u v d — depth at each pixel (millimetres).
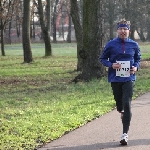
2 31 41594
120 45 7188
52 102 11648
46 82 17578
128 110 7102
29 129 8133
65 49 55562
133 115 9672
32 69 24516
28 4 29453
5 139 7340
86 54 17000
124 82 7172
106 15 72312
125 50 7164
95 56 17000
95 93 13297
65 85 15883
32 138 7449
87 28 17016
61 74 21062
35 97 12883
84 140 7371
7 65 27938
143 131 8023
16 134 7738
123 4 71625
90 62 17000
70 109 10398
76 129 8242
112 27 72938
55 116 9375
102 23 17156
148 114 9805
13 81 18438
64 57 36812
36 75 21016
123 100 7113
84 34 17094
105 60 7270
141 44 69750
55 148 6871
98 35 17016
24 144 7062
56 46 66750
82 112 9883
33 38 88688
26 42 29766
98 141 7297
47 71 22984
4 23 41281
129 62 7152
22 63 29469
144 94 13320
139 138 7480
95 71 17047
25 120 9031
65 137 7602
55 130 8039
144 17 74438
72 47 62625
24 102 11867
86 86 15086
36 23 88625
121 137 7191
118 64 7117
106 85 15148
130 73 7168
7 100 12312
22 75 21219
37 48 60812
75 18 21766
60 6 87312
